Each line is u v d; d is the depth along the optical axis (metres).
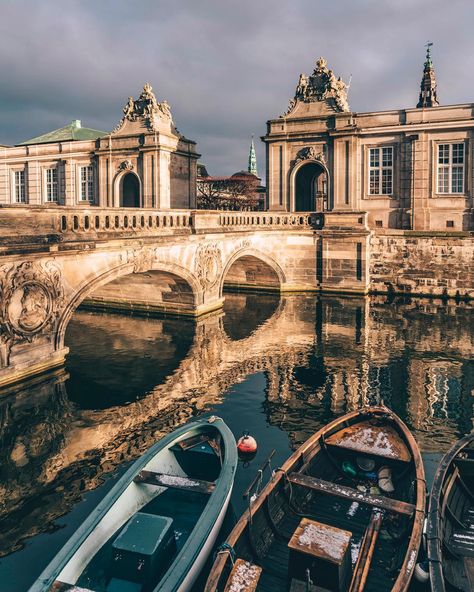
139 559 8.58
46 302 19.67
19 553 10.15
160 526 9.18
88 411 16.91
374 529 9.76
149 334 26.52
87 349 23.78
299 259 39.69
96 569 8.91
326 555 8.23
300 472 11.17
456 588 8.80
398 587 7.52
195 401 17.78
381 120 39.50
